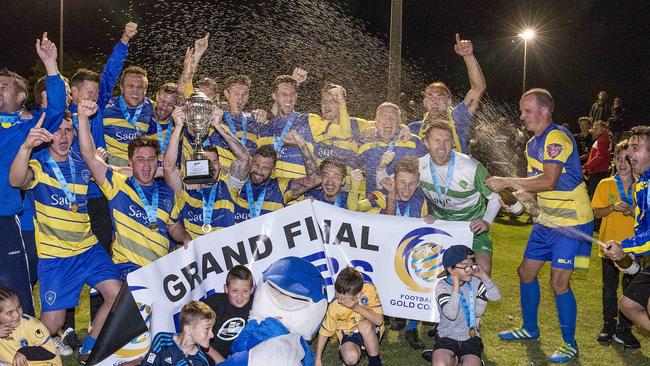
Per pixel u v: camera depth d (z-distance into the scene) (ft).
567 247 19.51
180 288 16.84
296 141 20.34
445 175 19.86
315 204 18.61
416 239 18.78
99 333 16.57
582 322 23.32
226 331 16.31
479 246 20.27
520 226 46.98
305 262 14.62
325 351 20.34
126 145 22.39
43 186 17.39
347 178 20.90
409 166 19.67
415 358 19.58
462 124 22.48
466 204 20.21
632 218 21.33
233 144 18.53
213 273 17.31
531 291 21.09
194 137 19.36
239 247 17.56
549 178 18.97
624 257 18.57
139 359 16.47
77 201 17.67
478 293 17.03
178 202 18.24
